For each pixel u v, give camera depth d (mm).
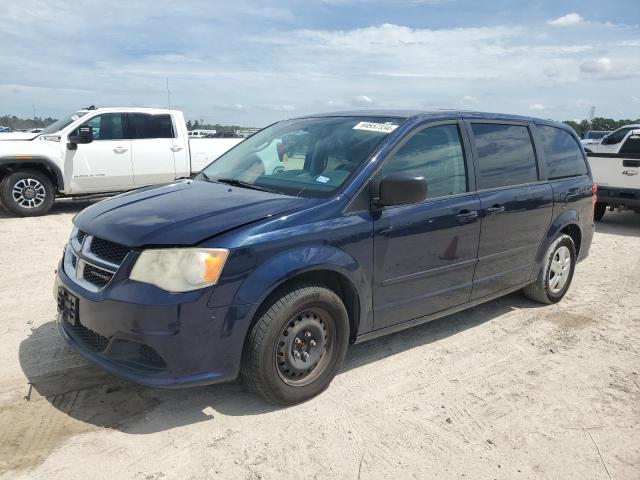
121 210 3424
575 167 5656
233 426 3164
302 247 3180
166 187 4059
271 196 3535
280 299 3141
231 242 2959
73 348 3209
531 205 4824
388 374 3900
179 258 2885
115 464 2789
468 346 4461
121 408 3287
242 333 3014
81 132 9945
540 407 3555
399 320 3893
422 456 2988
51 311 4836
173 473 2750
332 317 3418
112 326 2928
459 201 4125
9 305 4969
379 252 3580
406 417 3355
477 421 3355
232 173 4254
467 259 4266
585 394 3752
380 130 3924
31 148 9680
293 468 2832
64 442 2938
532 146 5062
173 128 11133
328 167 3758
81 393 3432
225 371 3027
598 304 5656
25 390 3436
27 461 2768
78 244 3371
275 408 3367
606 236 9562
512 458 3016
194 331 2881
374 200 3559
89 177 10312
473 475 2857
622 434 3291
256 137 4809
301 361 3342
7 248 7223
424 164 3955
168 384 2898
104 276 3037
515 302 5629
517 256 4840
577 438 3230
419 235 3811
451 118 4293
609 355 4406
